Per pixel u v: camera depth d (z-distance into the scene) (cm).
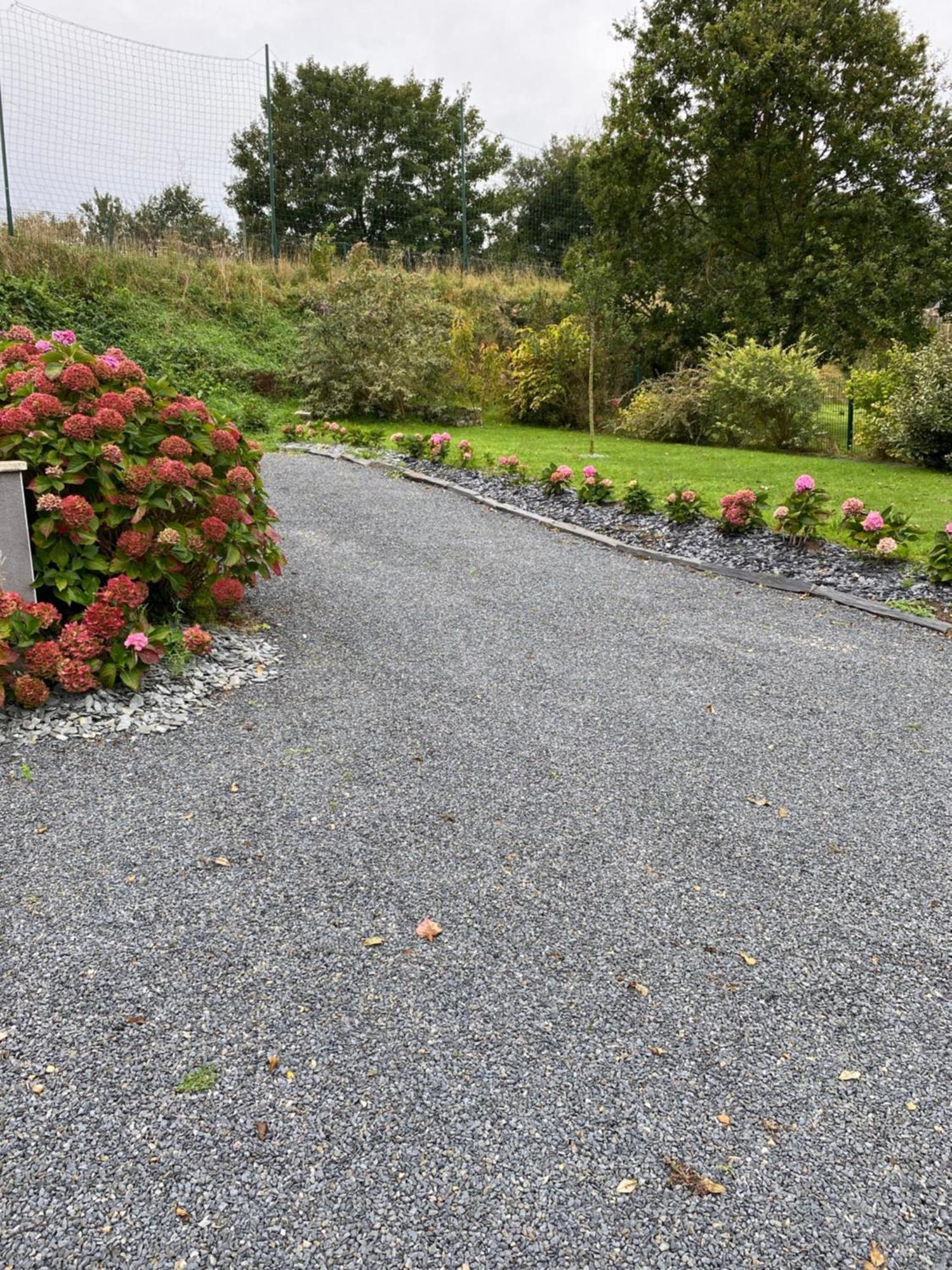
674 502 673
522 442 1127
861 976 203
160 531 368
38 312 1080
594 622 468
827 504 706
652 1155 155
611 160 1639
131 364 400
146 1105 162
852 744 326
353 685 373
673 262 1669
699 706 359
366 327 1217
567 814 271
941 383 867
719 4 1559
